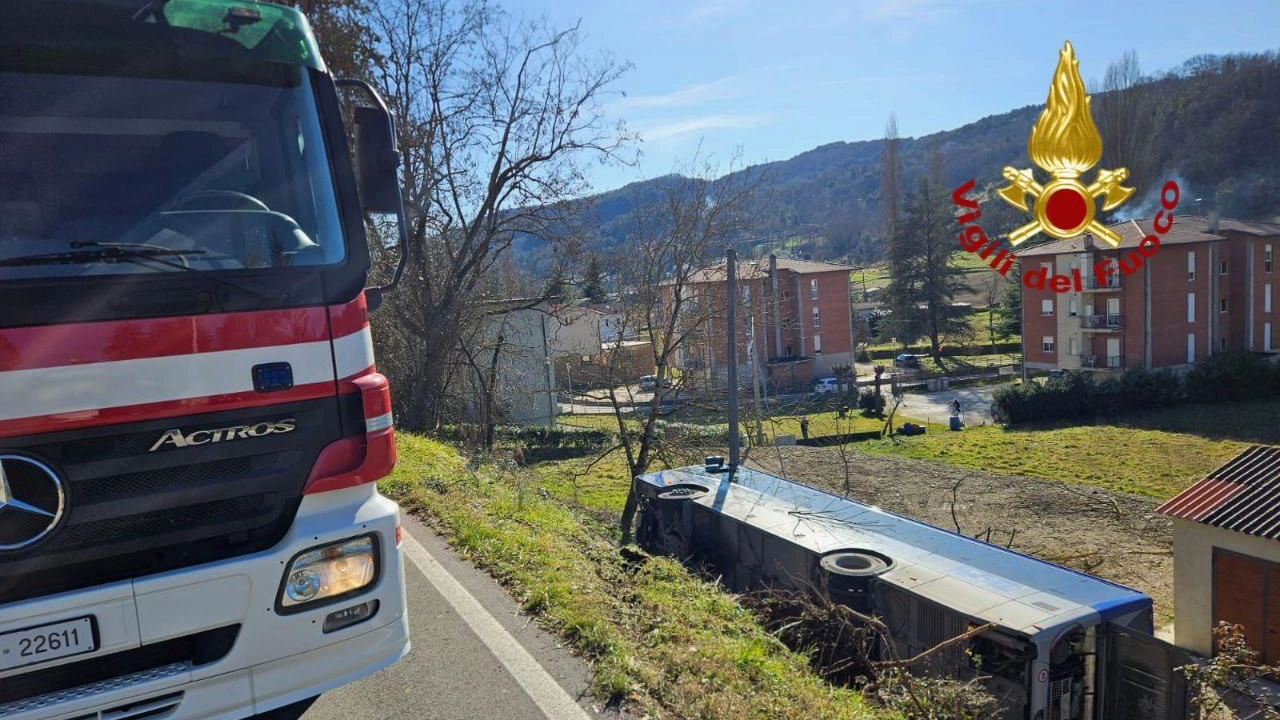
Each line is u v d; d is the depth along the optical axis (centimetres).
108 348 242
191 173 279
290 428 276
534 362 2333
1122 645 798
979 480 2423
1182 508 1423
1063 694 777
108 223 261
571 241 1831
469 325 1855
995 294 7856
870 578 925
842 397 4691
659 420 1973
